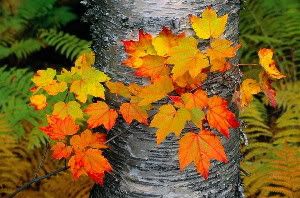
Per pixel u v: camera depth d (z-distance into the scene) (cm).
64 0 536
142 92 193
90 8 212
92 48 215
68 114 205
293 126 360
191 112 188
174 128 187
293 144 342
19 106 338
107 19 204
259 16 439
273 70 195
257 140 362
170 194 210
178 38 189
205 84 201
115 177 215
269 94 200
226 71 203
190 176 209
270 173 295
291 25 431
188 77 192
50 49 509
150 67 193
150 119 203
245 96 200
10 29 498
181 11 195
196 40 196
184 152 186
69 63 504
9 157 327
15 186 312
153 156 207
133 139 208
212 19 189
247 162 305
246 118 355
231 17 204
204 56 188
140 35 191
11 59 498
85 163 200
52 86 206
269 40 409
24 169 319
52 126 204
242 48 414
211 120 188
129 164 211
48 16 509
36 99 210
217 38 199
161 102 200
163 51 190
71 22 535
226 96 205
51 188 305
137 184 211
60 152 203
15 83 366
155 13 196
